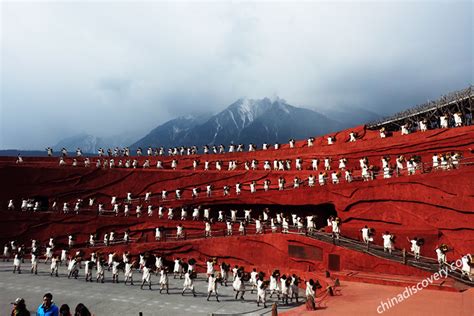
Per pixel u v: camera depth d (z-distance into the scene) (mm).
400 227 25078
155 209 38875
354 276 21484
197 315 17812
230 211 37156
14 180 41156
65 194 41688
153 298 21391
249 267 29016
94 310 18891
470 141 27000
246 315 17609
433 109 37031
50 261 34094
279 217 31359
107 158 47031
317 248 25766
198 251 31781
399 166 28203
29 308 19172
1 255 35969
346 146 35812
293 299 21297
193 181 41125
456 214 22859
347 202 28578
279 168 38469
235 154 43969
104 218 37812
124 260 30469
